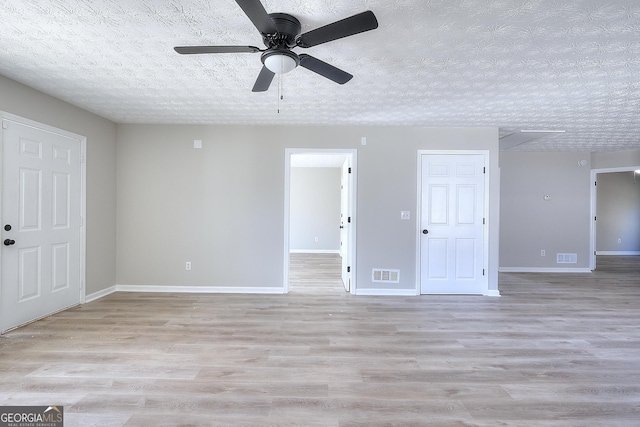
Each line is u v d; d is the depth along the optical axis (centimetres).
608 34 201
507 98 315
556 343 271
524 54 228
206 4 177
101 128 395
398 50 224
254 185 429
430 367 229
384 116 380
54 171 329
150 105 351
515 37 206
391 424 169
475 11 180
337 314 343
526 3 173
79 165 362
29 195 302
